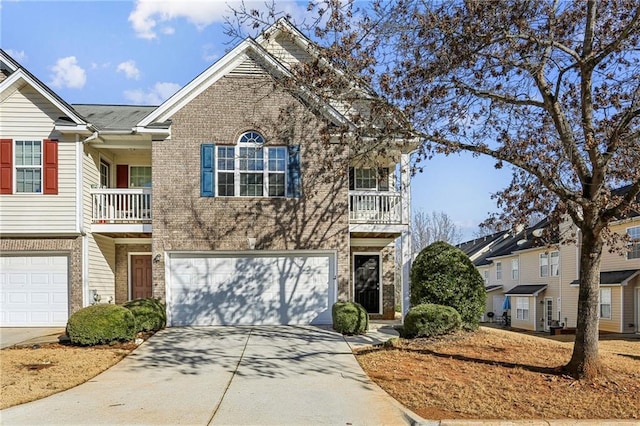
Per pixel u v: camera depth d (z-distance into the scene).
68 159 14.46
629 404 7.07
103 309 11.58
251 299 14.84
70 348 11.09
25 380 8.33
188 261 14.80
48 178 14.30
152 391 7.80
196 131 14.78
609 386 7.88
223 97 14.89
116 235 16.27
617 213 7.98
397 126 9.47
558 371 8.66
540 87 8.76
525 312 31.53
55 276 14.61
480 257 42.53
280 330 13.73
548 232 10.28
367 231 15.39
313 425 6.31
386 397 7.51
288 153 14.89
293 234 14.79
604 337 19.98
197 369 9.31
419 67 8.96
